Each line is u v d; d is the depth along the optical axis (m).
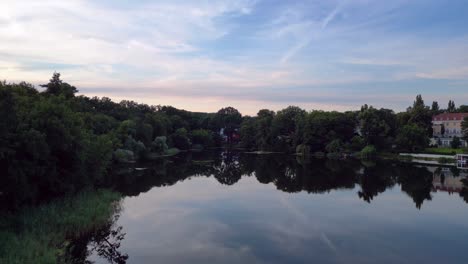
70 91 60.69
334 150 100.50
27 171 24.98
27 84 40.41
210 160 89.62
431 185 51.25
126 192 44.03
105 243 25.00
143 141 94.25
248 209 35.94
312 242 25.89
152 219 31.47
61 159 30.94
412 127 98.56
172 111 160.00
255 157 99.75
